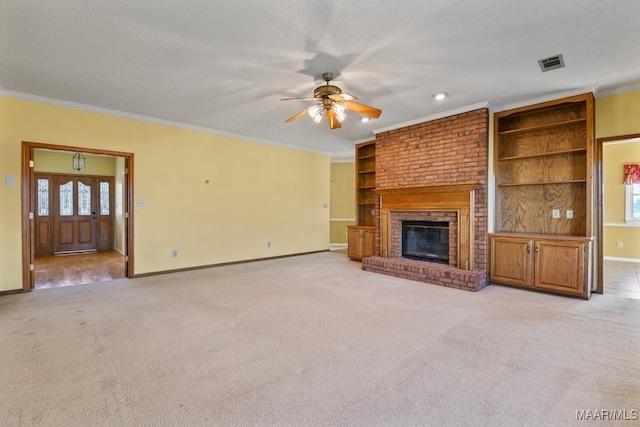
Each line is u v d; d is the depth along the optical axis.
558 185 4.29
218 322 2.99
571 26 2.50
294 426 1.59
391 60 3.08
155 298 3.78
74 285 4.42
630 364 2.19
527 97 4.14
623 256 6.64
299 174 7.25
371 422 1.62
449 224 4.75
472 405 1.75
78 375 2.06
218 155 5.85
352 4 2.24
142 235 4.98
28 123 4.05
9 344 2.51
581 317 3.12
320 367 2.17
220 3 2.23
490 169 4.47
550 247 3.91
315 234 7.61
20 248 4.04
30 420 1.63
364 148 6.85
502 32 2.59
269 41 2.74
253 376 2.06
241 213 6.20
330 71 3.33
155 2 2.22
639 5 2.23
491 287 4.28
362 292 4.03
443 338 2.62
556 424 1.60
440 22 2.45
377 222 5.83
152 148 5.06
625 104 3.81
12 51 2.91
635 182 6.48
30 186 4.11
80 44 2.79
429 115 4.87
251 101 4.25
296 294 3.94
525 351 2.39
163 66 3.22
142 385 1.96
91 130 4.49
